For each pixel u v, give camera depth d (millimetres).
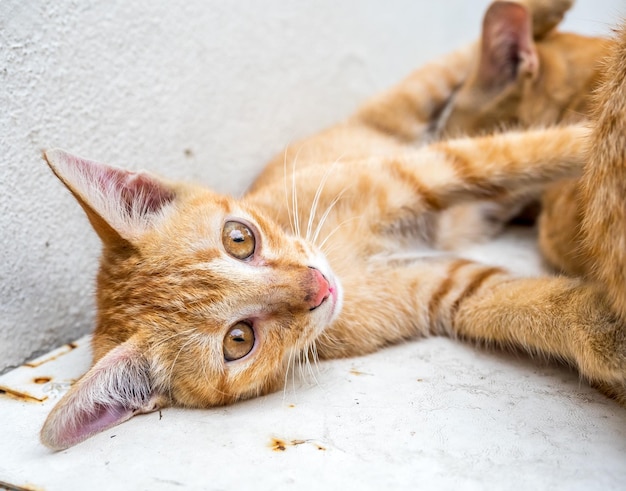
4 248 333
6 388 317
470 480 262
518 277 354
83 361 337
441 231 400
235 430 290
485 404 295
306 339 324
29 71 333
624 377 290
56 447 280
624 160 269
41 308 351
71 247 362
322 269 333
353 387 312
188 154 402
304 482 263
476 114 458
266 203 365
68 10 342
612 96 282
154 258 324
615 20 353
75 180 312
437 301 361
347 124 468
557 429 281
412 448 275
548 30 458
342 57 493
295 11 453
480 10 616
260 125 441
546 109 436
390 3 526
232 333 317
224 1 408
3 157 329
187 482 265
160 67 383
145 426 297
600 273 294
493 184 365
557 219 362
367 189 368
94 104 357
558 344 311
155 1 375
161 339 315
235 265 322
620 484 259
